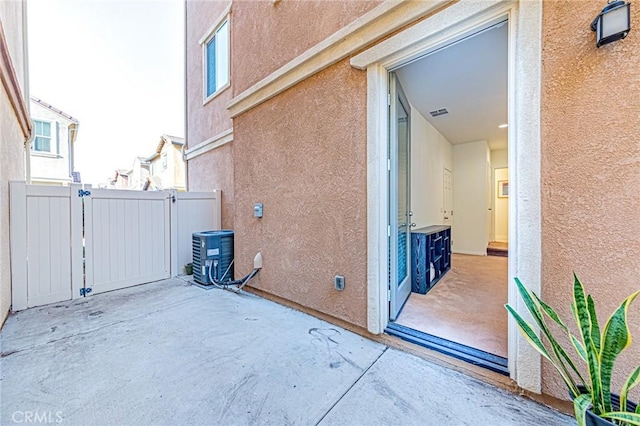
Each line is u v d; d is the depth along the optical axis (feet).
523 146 5.43
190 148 24.63
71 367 6.75
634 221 4.47
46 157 34.22
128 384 6.09
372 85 7.93
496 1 5.70
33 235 11.23
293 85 10.42
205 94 22.36
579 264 4.93
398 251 9.84
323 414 5.17
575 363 4.98
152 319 9.80
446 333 8.05
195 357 7.21
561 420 4.92
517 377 5.62
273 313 10.29
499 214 30.50
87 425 4.94
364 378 6.26
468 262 19.97
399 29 7.32
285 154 10.89
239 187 13.53
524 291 4.81
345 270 8.80
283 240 11.07
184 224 16.98
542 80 5.23
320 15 9.33
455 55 9.84
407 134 11.59
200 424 4.96
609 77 4.61
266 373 6.48
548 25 5.16
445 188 22.38
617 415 3.30
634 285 4.48
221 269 14.53
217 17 20.42
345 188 8.73
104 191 13.39
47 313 10.46
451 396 5.63
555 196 5.14
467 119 17.31
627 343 3.54
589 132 4.81
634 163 4.45
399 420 5.00
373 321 8.07
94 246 12.98
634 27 4.39
